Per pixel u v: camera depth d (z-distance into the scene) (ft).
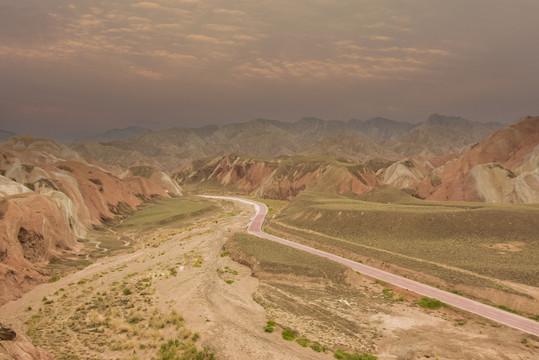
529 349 113.80
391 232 266.57
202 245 244.22
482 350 110.42
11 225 187.01
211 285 165.27
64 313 129.29
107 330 113.29
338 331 127.13
